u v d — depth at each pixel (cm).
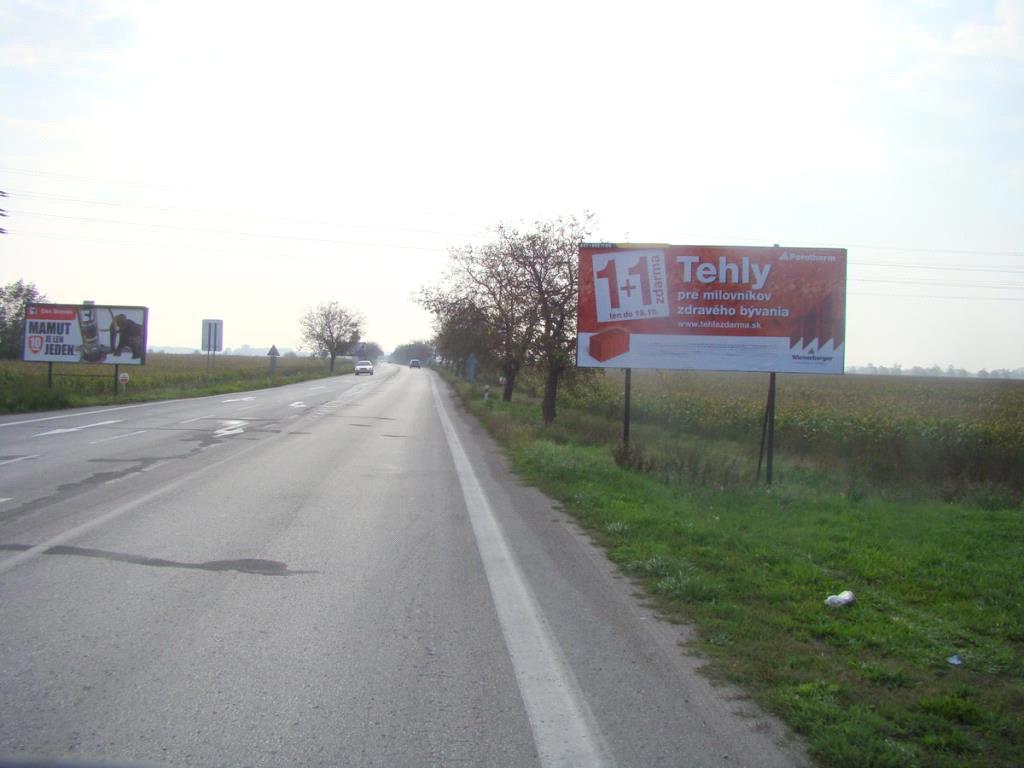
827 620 687
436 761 431
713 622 679
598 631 658
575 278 2692
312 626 641
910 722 493
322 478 1452
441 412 3519
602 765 434
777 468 1798
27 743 430
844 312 1648
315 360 12594
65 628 611
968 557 951
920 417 2588
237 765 417
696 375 5716
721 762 441
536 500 1324
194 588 731
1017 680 578
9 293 6638
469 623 667
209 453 1752
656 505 1228
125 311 3534
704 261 1669
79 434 2077
